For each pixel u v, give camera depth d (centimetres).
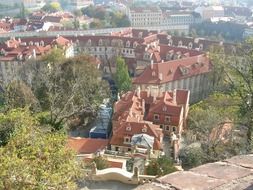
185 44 10888
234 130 3600
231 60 3497
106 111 5969
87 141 4231
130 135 4594
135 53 10100
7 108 4338
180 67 7962
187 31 17012
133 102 5603
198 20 17925
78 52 10588
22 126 2106
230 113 4053
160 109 5497
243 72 3072
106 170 2655
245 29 15088
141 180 2598
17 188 1275
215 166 808
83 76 6256
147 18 16962
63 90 5659
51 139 1609
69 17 15938
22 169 1301
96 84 6222
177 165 3491
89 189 2480
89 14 17388
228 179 750
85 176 2505
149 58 9394
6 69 8762
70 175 1537
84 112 5631
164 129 5459
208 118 4119
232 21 16625
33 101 5038
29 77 6253
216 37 14538
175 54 9281
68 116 4728
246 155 871
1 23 13862
